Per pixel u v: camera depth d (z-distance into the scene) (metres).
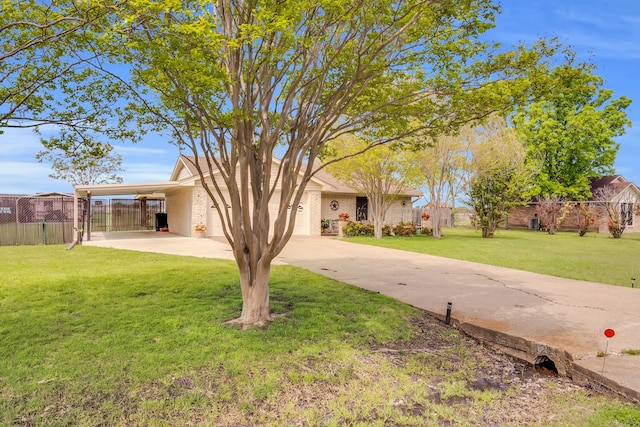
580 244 17.25
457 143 18.47
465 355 4.51
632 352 4.14
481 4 4.86
